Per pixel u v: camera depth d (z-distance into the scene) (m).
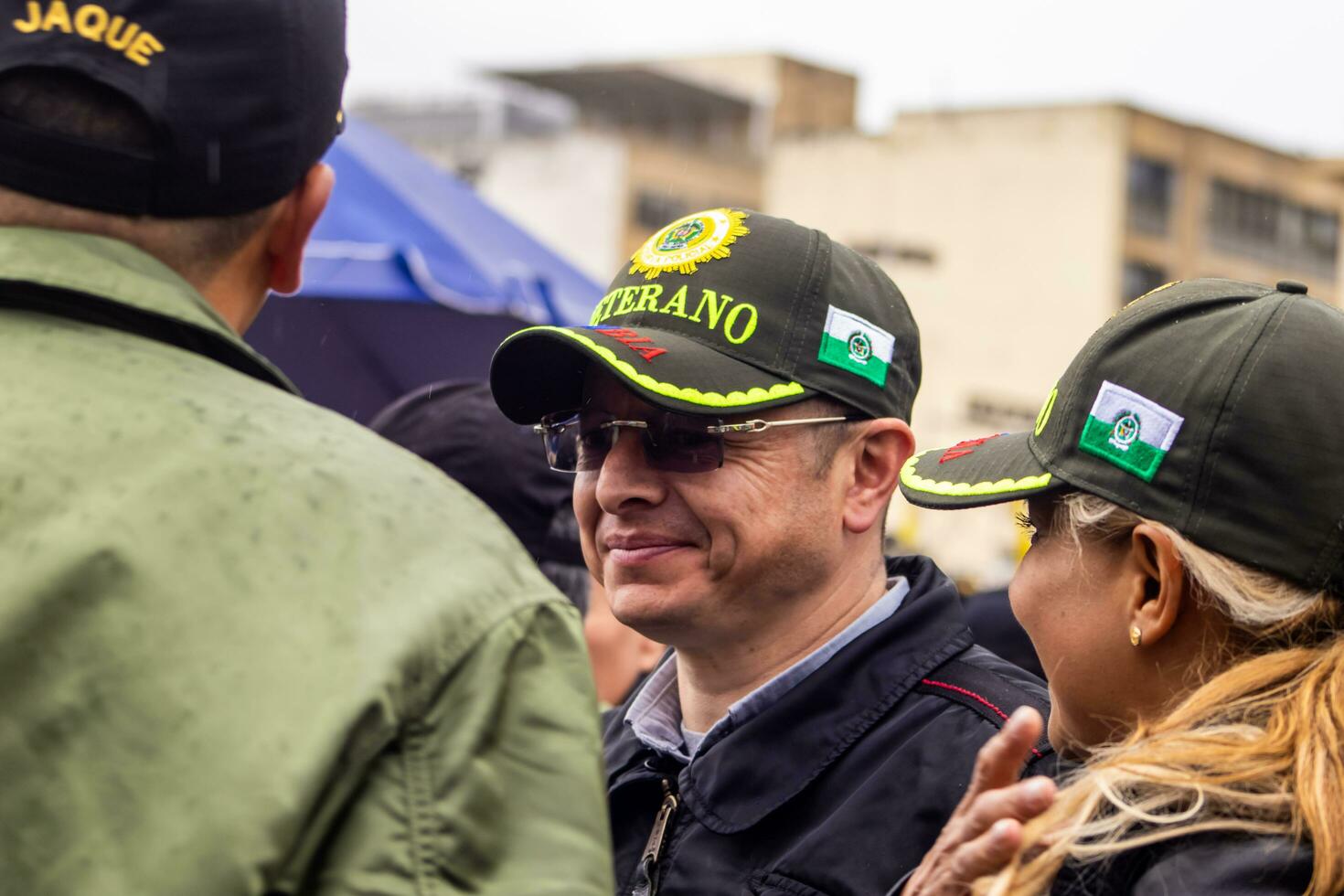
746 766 1.88
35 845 1.03
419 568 1.15
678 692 2.14
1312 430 1.45
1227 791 1.33
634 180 32.72
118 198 1.25
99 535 1.09
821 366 1.98
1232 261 31.38
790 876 1.78
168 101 1.23
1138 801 1.39
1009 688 1.89
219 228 1.29
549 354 2.03
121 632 1.07
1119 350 1.58
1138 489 1.51
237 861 1.01
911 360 2.11
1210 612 1.48
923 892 1.35
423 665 1.11
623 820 2.02
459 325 5.08
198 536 1.11
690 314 1.99
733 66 34.50
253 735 1.05
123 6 1.24
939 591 2.02
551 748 1.14
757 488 1.94
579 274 5.96
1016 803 1.29
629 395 1.99
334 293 4.73
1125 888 1.40
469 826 1.09
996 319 31.02
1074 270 30.48
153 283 1.24
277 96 1.27
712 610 1.96
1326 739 1.34
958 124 31.36
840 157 32.34
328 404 4.96
